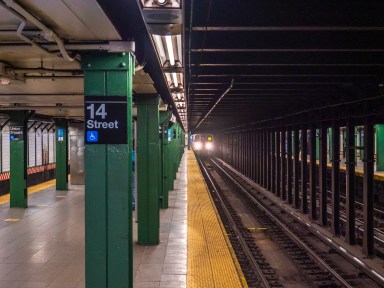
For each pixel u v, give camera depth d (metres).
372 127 9.19
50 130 22.62
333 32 5.38
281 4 4.54
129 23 4.37
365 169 9.27
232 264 7.49
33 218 11.67
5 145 16.73
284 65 6.54
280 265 9.30
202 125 36.03
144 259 7.77
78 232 9.94
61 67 5.66
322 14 4.51
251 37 5.45
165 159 13.52
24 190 13.41
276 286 7.73
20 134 13.28
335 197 11.20
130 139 4.43
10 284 6.43
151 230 8.84
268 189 20.19
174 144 23.50
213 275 6.88
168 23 3.92
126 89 4.33
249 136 26.38
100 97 4.32
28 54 4.72
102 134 4.35
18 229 10.27
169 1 3.50
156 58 6.27
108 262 4.42
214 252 8.26
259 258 9.55
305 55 6.34
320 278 8.16
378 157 20.02
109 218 4.40
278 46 5.46
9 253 8.15
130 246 4.46
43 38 3.82
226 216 14.84
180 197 16.03
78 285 6.38
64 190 17.89
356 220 13.35
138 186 8.84
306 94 9.49
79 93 8.62
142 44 5.10
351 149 10.16
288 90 9.27
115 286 4.43
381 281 7.70
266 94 9.52
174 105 14.09
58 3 2.99
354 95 8.73
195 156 48.25
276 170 18.47
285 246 10.67
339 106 10.26
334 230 11.15
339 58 6.31
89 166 4.38
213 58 6.42
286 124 15.72
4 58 5.04
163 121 13.22
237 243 10.95
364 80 7.66
